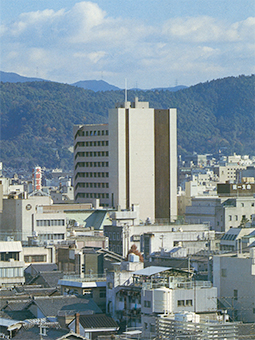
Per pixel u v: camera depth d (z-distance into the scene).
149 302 186.12
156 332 166.62
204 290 187.25
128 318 195.62
